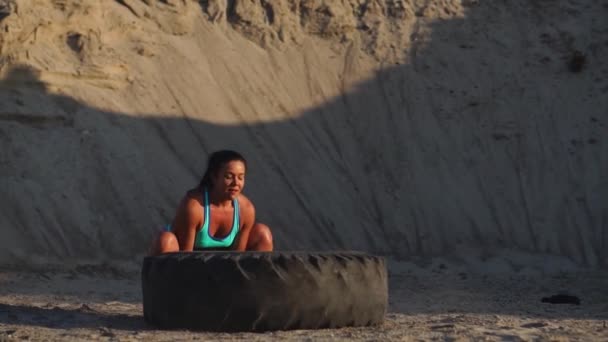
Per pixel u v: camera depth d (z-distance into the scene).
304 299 12.83
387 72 43.94
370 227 37.81
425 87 43.47
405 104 42.62
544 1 47.44
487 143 41.78
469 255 36.69
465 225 38.25
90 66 37.78
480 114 42.88
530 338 12.41
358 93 42.81
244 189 37.06
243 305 12.69
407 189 39.25
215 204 14.30
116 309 17.53
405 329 13.28
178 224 14.20
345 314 13.20
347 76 43.50
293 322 12.87
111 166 35.28
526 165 41.06
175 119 38.50
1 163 33.69
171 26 41.94
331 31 44.94
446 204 38.91
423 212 38.53
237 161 14.20
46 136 35.34
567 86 44.47
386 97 42.84
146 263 13.58
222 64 41.72
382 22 45.88
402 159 40.38
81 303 20.16
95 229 33.09
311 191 38.12
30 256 31.09
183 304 12.95
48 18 37.41
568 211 39.31
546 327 14.16
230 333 12.73
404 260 36.25
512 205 39.41
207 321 12.82
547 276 33.97
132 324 14.09
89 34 38.53
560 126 42.69
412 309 19.84
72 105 36.66
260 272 12.73
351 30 45.38
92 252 32.31
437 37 45.62
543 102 43.53
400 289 27.56
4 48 35.94
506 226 38.50
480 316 17.09
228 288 12.72
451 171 40.28
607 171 40.97
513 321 15.57
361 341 11.86
